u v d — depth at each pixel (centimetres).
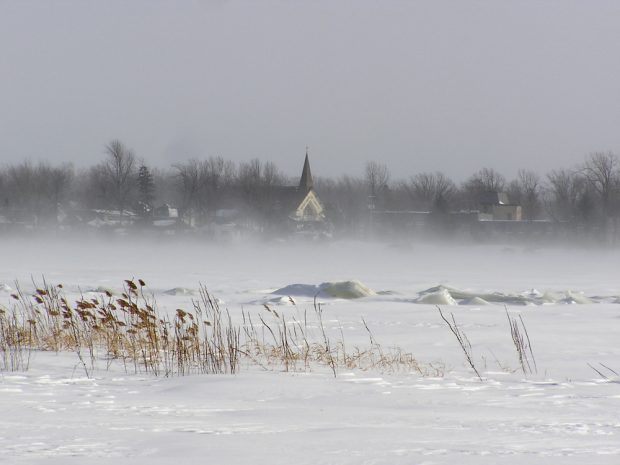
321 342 3650
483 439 1402
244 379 2369
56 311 3306
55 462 1152
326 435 1425
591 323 4888
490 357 3234
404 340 3822
